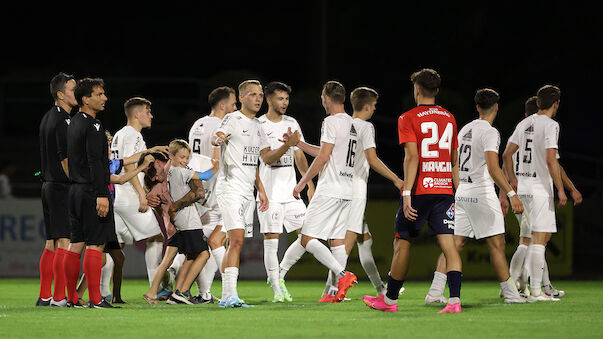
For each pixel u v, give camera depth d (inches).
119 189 1299.2
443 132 1061.1
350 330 928.3
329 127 1262.3
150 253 1323.8
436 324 976.9
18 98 3083.2
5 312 1104.8
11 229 2155.5
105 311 1117.1
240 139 1175.0
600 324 985.5
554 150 1296.8
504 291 1274.6
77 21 3735.2
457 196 1273.4
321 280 2089.1
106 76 3270.2
